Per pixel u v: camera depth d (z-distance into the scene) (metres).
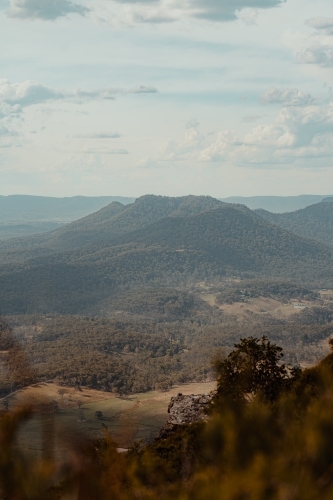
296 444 3.57
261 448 3.73
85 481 3.67
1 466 3.46
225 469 3.73
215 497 3.54
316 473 3.42
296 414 3.95
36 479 3.49
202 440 4.02
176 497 3.92
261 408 4.01
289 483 3.38
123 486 4.02
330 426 3.61
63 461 3.58
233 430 3.84
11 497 3.48
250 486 3.43
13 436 3.46
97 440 3.81
